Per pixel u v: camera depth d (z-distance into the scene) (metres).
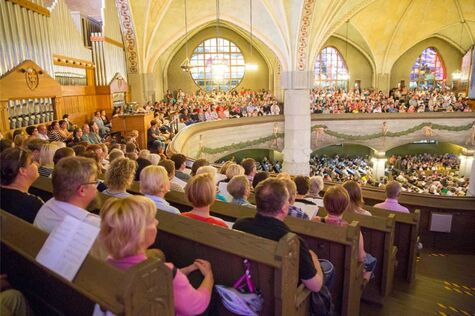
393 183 5.14
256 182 4.49
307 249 2.45
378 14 22.55
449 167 24.05
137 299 1.47
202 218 2.79
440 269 5.29
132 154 5.63
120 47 15.20
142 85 16.30
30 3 8.99
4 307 1.75
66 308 1.88
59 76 10.84
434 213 6.55
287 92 18.14
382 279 3.97
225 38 24.34
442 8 22.14
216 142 17.34
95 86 13.27
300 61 17.36
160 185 3.24
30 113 8.85
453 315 3.86
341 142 21.52
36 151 4.66
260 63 24.88
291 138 18.50
